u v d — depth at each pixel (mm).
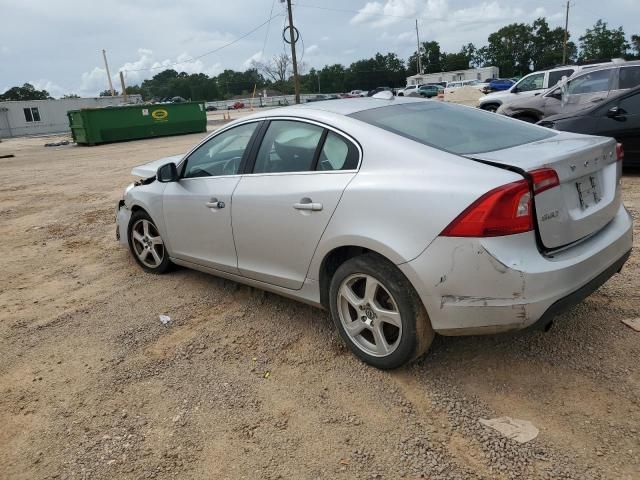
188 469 2521
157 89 105375
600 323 3457
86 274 5410
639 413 2621
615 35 81750
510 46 102312
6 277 5500
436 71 112438
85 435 2816
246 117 4012
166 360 3529
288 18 38250
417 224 2709
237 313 4160
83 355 3686
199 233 4234
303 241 3330
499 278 2545
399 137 3053
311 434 2695
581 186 2900
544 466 2350
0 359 3711
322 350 3486
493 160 2730
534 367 3062
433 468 2398
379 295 3055
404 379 3064
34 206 9406
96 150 22125
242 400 3021
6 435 2877
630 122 7484
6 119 49406
